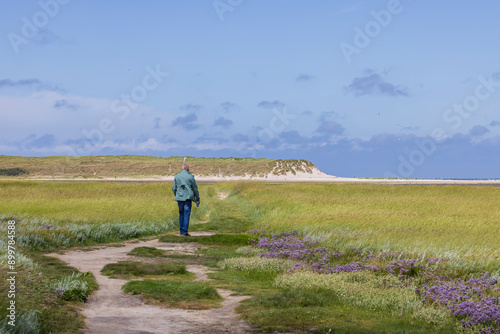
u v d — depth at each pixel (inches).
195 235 679.1
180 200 676.1
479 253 467.2
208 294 328.8
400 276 390.9
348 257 493.0
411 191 1482.5
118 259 478.0
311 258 489.7
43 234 547.5
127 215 788.6
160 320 268.2
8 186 1478.8
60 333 233.6
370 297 318.0
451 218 761.6
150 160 6200.8
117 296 324.8
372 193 1424.7
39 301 268.7
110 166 5595.5
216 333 242.4
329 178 4869.6
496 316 276.1
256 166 5177.2
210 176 4884.4
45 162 5821.9
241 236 634.8
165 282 357.1
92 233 603.2
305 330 247.9
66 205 911.7
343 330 245.8
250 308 293.4
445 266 427.5
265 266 439.8
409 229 636.1
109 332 242.1
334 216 789.2
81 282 340.5
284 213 871.1
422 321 278.8
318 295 319.3
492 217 788.6
